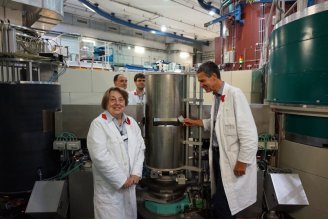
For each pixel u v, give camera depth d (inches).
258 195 77.2
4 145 81.3
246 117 56.6
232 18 166.6
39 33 99.2
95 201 58.6
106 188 56.9
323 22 66.5
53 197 72.8
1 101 79.8
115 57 357.4
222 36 185.6
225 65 174.9
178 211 76.8
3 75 89.0
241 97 57.9
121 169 56.6
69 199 79.1
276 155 89.9
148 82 76.4
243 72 144.4
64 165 90.2
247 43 158.1
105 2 245.4
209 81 60.4
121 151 56.9
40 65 98.5
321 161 72.1
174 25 338.6
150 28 344.8
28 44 89.1
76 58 198.2
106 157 53.8
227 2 176.7
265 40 128.3
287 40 77.5
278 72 82.6
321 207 72.6
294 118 81.4
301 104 73.6
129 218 60.7
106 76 168.7
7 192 83.5
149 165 78.7
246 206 60.3
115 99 57.6
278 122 87.7
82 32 312.3
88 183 78.0
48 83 88.2
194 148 81.4
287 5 129.4
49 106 88.0
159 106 74.7
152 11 278.8
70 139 85.9
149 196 80.2
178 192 79.8
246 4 156.2
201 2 215.5
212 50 441.7
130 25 313.1
